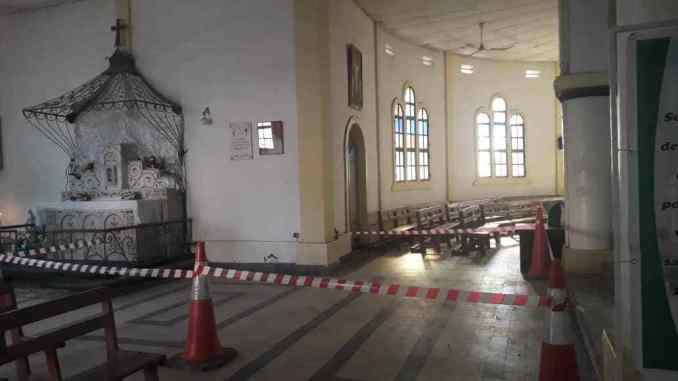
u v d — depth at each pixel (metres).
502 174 17.22
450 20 12.30
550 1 11.11
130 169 9.63
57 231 8.19
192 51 9.52
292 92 8.93
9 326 3.00
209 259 9.43
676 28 2.27
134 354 3.62
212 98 9.41
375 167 12.13
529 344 4.84
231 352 4.69
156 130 9.80
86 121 10.32
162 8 9.69
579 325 5.25
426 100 14.91
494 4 11.20
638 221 2.40
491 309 6.07
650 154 2.37
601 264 7.16
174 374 4.31
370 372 4.26
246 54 9.18
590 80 7.04
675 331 2.38
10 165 11.20
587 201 7.30
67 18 10.55
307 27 8.72
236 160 9.29
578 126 7.30
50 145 10.79
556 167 17.75
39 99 10.87
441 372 4.22
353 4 10.74
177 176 9.62
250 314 6.14
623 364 2.49
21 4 10.53
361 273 8.60
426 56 14.98
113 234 8.59
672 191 2.35
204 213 9.53
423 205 14.36
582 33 7.14
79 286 7.66
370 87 11.88
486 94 16.83
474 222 13.02
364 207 11.39
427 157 14.96
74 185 9.95
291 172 8.97
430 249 11.25
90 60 10.39
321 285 4.92
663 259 2.38
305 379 4.14
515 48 15.38
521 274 8.20
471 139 16.53
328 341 5.07
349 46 10.29
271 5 9.00
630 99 2.36
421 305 6.35
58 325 6.13
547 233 8.30
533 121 17.53
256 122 9.15
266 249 9.09
